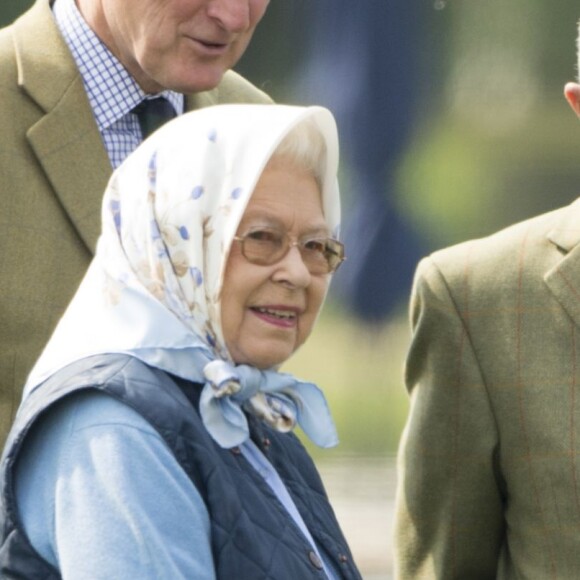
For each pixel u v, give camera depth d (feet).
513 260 47.11
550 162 119.03
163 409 34.53
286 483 38.45
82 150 47.75
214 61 48.29
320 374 115.85
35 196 46.98
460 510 47.44
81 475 33.94
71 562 33.40
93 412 34.40
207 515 34.42
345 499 104.01
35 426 34.58
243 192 35.65
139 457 33.96
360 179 113.19
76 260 46.80
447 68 113.39
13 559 34.40
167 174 36.01
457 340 46.96
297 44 110.93
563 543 45.62
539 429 45.98
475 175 116.06
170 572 33.37
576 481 45.44
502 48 115.44
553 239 46.91
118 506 33.55
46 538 34.27
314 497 39.04
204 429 35.22
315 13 110.52
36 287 46.26
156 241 35.76
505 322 46.68
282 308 36.86
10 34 49.24
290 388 37.86
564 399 45.83
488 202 116.88
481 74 114.93
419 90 112.78
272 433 39.37
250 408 36.94
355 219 113.50
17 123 47.55
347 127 112.16
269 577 34.71
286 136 37.04
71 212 46.98
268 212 36.58
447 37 113.09
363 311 115.03
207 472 34.55
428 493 47.62
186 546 33.83
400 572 48.60
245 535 34.68
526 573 46.19
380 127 112.47
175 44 47.62
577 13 116.47
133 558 33.27
